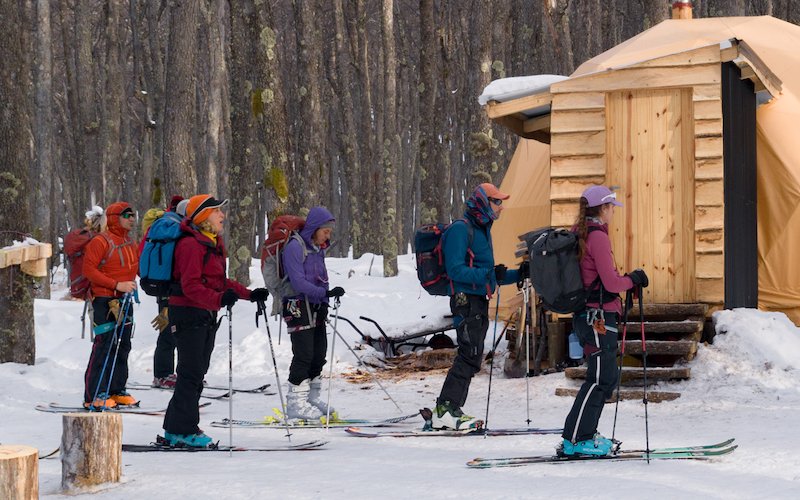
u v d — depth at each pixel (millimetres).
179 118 29219
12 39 20828
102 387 15430
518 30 40312
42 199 40625
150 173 50031
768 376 15305
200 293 11031
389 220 38125
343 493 8195
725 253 17594
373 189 53094
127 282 14750
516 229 24781
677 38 22281
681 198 18000
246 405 16359
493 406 15219
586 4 42031
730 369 15711
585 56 42000
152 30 45844
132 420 14305
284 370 20609
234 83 29875
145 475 9516
